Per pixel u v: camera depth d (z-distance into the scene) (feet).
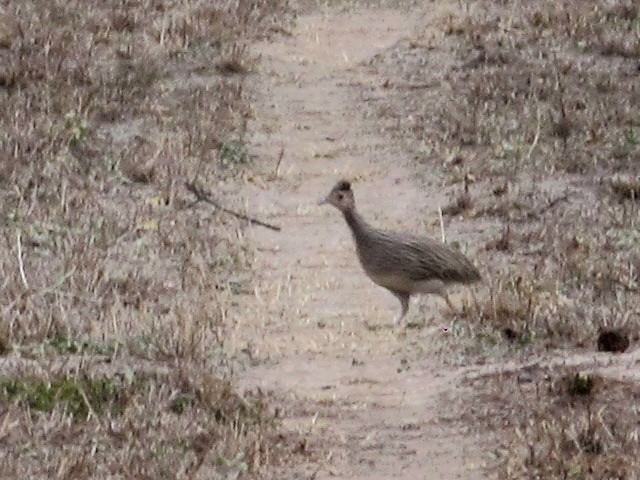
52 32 80.48
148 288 51.85
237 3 88.53
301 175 66.08
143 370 43.14
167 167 65.21
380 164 67.62
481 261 55.72
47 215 58.70
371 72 79.30
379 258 48.11
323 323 49.80
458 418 41.60
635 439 39.11
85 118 69.87
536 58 80.59
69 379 41.81
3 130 67.41
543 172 66.33
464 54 81.25
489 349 46.70
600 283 52.90
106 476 36.94
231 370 45.14
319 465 38.75
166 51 80.53
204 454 38.50
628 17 86.53
